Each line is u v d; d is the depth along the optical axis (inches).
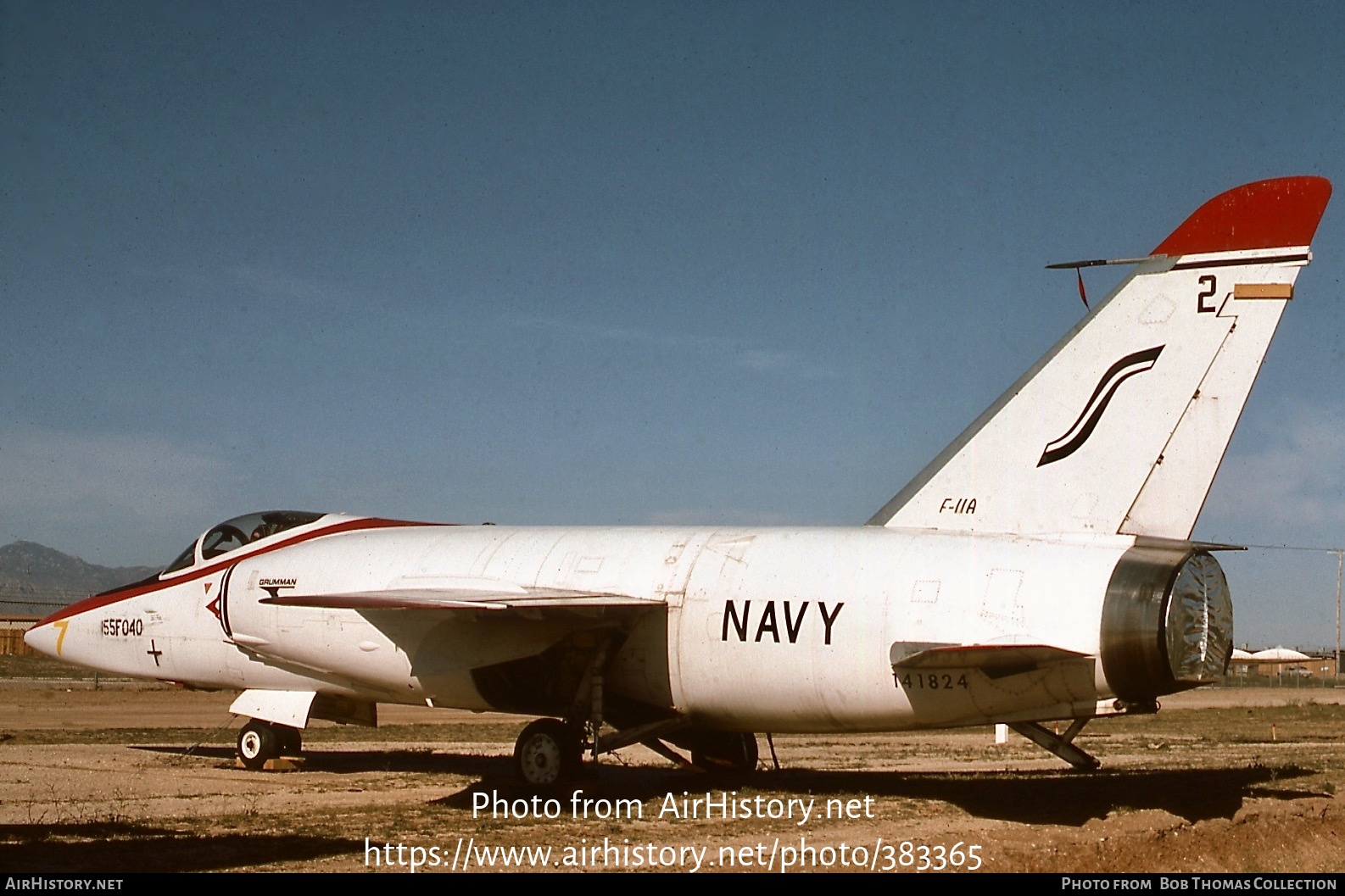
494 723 1213.1
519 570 652.1
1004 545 542.9
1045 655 487.2
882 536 575.2
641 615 609.0
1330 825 486.0
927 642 531.2
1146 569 502.6
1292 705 1753.2
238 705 740.0
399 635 675.4
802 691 565.9
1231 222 529.0
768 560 588.1
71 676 2003.0
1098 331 549.6
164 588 782.5
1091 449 544.4
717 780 671.8
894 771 748.0
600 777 682.2
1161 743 1015.0
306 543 750.5
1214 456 519.2
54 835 460.8
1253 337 519.5
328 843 453.4
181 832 472.1
